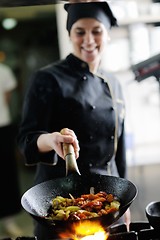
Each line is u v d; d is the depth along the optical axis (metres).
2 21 5.88
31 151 1.60
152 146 3.56
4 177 3.27
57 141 1.39
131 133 3.35
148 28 2.85
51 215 1.27
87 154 1.79
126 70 3.22
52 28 5.77
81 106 1.77
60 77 1.79
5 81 4.67
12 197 3.34
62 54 3.63
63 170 1.75
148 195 3.43
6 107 4.73
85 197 1.33
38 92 1.76
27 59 5.98
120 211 1.17
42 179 1.79
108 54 3.20
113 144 1.86
